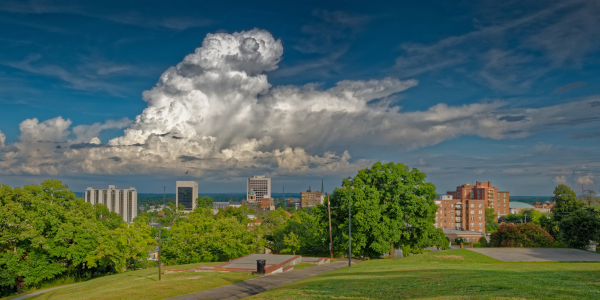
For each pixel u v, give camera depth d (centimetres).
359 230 4841
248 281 2897
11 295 4725
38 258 5062
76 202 6694
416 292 1745
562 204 9194
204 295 2339
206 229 6378
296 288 2181
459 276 2270
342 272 3259
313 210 6094
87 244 5509
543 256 4662
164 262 6444
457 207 14125
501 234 7494
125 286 2875
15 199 5044
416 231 5297
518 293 1507
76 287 3872
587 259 4400
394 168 5291
